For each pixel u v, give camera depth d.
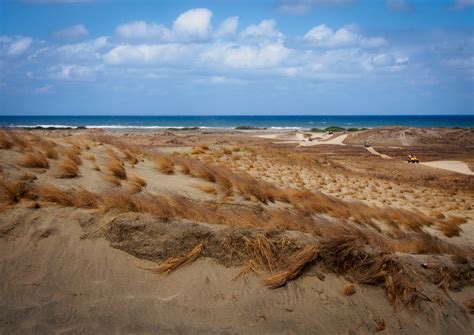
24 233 6.73
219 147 23.38
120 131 95.25
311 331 6.34
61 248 6.68
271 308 6.55
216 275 6.87
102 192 8.13
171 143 45.09
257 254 7.25
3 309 5.61
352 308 6.90
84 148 11.80
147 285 6.53
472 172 42.62
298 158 25.72
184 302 6.38
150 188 9.40
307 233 8.20
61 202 7.38
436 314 7.46
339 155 56.31
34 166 8.82
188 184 10.49
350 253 7.64
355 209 13.21
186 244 7.10
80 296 6.11
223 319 6.24
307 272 7.25
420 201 21.58
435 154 62.03
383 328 6.77
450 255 9.91
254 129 124.88
